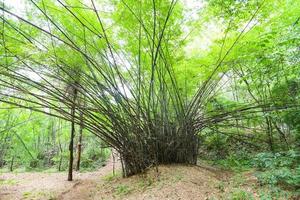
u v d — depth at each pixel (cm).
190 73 540
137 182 472
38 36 404
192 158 579
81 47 447
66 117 461
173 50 501
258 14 440
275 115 520
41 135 1118
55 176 732
